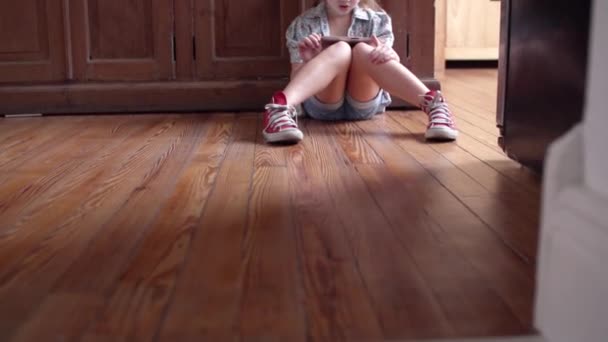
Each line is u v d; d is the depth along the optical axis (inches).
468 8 175.9
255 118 96.4
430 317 33.1
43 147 77.5
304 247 43.3
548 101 55.7
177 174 63.3
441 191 56.4
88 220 49.7
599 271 26.1
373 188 57.5
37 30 101.5
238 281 37.9
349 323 32.6
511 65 63.7
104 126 91.4
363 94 89.8
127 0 101.7
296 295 35.9
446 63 189.3
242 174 62.9
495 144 75.9
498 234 45.4
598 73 27.5
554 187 29.8
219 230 46.9
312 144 76.6
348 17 92.7
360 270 39.3
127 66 102.7
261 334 31.6
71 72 102.5
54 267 40.5
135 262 41.1
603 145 27.1
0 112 102.0
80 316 33.9
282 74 103.4
